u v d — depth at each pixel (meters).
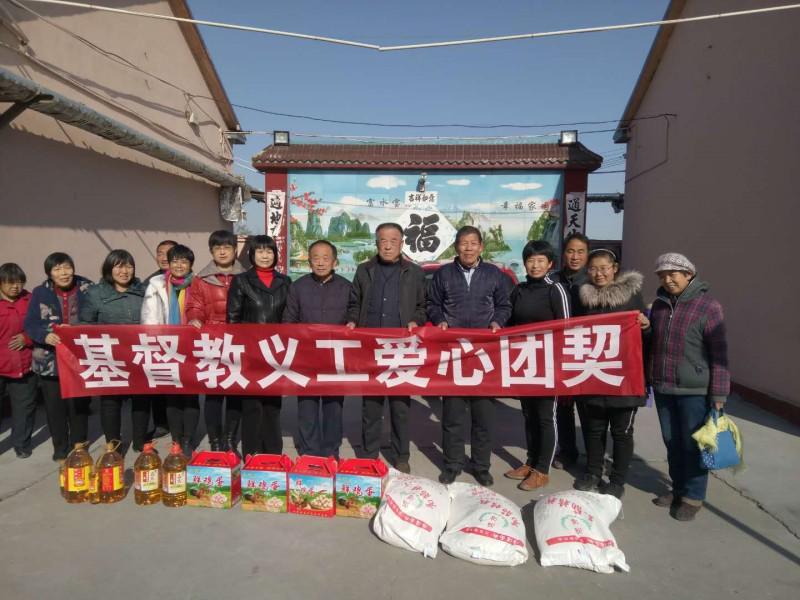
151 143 7.53
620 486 3.85
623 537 3.33
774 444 5.00
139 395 4.49
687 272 3.51
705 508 3.73
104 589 2.76
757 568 3.02
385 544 3.21
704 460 3.33
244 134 12.25
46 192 6.20
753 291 6.51
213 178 10.61
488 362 3.94
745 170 6.77
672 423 3.66
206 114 11.31
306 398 4.12
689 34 8.66
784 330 5.88
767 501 3.83
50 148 6.25
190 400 4.40
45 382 4.27
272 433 4.26
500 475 4.27
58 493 3.82
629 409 3.73
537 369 3.89
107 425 4.23
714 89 7.72
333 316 4.14
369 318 4.14
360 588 2.80
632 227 11.77
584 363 3.80
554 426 3.95
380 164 11.00
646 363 3.83
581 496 3.33
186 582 2.83
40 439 4.91
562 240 11.08
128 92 8.20
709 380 3.47
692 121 8.48
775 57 6.15
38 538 3.23
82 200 6.93
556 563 2.99
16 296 4.38
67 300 4.39
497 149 11.27
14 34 5.63
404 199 11.24
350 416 5.82
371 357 4.02
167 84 9.48
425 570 2.96
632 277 3.82
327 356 4.03
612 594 2.77
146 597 2.71
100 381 4.15
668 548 3.21
